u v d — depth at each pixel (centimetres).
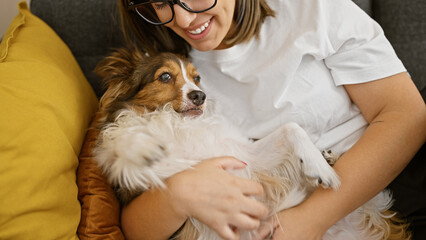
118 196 118
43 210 90
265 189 118
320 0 127
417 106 113
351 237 124
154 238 101
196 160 114
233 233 94
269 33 132
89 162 117
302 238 103
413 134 110
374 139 111
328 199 106
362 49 122
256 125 135
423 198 114
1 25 205
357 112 131
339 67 126
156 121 120
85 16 174
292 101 125
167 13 115
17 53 123
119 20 172
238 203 94
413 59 172
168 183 100
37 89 109
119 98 136
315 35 123
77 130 121
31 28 148
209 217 93
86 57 180
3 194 84
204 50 123
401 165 110
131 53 146
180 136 119
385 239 125
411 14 171
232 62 133
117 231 105
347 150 123
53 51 142
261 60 131
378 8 178
